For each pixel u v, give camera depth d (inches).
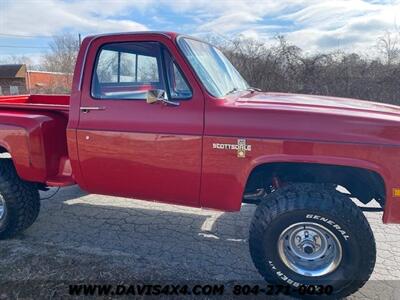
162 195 115.7
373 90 581.6
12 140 127.5
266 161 100.7
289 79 633.6
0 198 136.3
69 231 151.5
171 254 133.2
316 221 99.7
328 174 112.6
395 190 95.0
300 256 105.7
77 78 119.3
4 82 1375.5
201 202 111.7
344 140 96.1
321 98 131.8
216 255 133.0
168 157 109.8
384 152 94.6
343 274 100.7
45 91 1134.4
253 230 106.1
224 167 104.8
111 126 114.9
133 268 119.3
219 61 133.9
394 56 603.2
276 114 101.0
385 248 138.2
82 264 120.8
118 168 116.8
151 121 110.6
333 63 633.6
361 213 99.4
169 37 110.5
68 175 134.6
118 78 116.8
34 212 141.0
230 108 104.3
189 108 107.0
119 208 176.9
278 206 101.9
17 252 128.1
